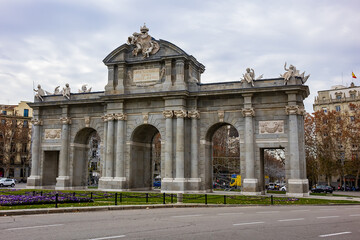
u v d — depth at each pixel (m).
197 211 28.28
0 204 28.16
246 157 51.12
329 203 39.38
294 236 16.08
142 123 56.75
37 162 63.50
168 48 55.88
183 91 53.44
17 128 114.62
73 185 61.84
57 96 64.44
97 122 61.22
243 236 15.95
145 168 62.00
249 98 52.09
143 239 15.06
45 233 16.56
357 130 96.25
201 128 54.94
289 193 48.72
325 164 91.25
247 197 43.31
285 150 50.12
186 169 53.88
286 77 50.78
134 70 58.34
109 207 28.55
